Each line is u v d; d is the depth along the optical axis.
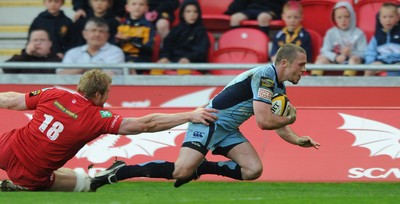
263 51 38.56
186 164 23.72
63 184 23.86
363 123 30.48
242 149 24.30
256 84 23.52
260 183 29.25
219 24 41.50
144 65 34.47
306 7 40.53
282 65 23.42
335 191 27.02
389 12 36.19
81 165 29.98
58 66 34.53
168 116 22.88
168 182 29.25
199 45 37.66
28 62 35.25
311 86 34.81
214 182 29.36
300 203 21.23
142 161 30.05
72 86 35.22
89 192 24.11
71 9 44.91
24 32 44.69
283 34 37.50
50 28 38.03
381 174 29.88
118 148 30.17
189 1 37.62
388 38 36.50
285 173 29.89
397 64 35.50
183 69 34.12
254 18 40.19
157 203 20.83
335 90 34.75
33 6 45.62
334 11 37.25
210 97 34.97
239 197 24.05
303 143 24.48
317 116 30.67
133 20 37.72
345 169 29.94
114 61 36.53
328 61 36.97
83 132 22.59
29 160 22.97
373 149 30.20
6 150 23.20
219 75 35.12
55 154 22.86
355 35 37.19
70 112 22.62
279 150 30.20
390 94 34.59
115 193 24.83
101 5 37.66
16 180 23.38
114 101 34.94
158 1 39.56
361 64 35.28
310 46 37.28
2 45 44.44
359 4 40.06
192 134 24.05
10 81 35.28
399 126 30.42
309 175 29.84
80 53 36.66
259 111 23.20
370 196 23.64
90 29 36.16
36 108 23.17
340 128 30.48
